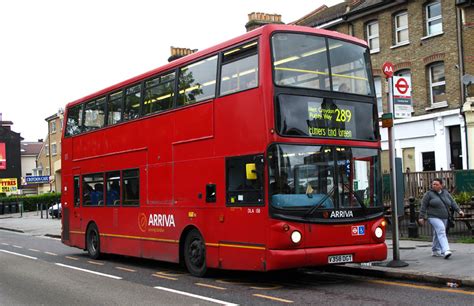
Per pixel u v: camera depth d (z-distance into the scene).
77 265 14.20
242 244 9.66
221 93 10.47
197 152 11.02
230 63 10.33
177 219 11.58
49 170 67.06
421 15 24.50
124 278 11.55
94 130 15.52
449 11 23.36
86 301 9.00
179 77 11.89
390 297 8.45
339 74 10.12
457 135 23.31
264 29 9.54
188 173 11.26
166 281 10.88
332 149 9.71
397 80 11.11
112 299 9.09
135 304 8.57
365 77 10.52
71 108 17.23
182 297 9.02
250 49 9.83
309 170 9.41
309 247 9.20
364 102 10.34
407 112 11.16
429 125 24.14
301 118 9.47
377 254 9.84
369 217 9.88
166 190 12.00
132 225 13.38
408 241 14.64
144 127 13.00
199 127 11.01
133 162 13.41
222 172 10.26
